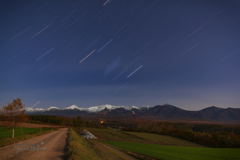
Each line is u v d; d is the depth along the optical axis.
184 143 89.56
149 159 32.78
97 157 18.75
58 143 24.45
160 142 85.06
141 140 87.00
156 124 176.62
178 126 198.38
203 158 35.69
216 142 87.25
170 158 34.31
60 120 172.75
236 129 159.88
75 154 13.73
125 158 30.08
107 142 64.12
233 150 53.34
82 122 81.44
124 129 168.00
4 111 32.44
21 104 34.03
